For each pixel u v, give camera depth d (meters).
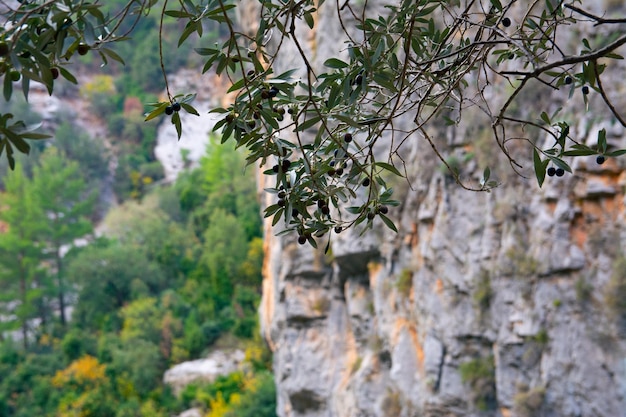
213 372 34.22
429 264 12.58
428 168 12.39
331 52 13.30
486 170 2.54
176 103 2.02
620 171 10.22
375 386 13.83
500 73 2.47
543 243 10.93
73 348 36.97
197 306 39.88
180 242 45.56
